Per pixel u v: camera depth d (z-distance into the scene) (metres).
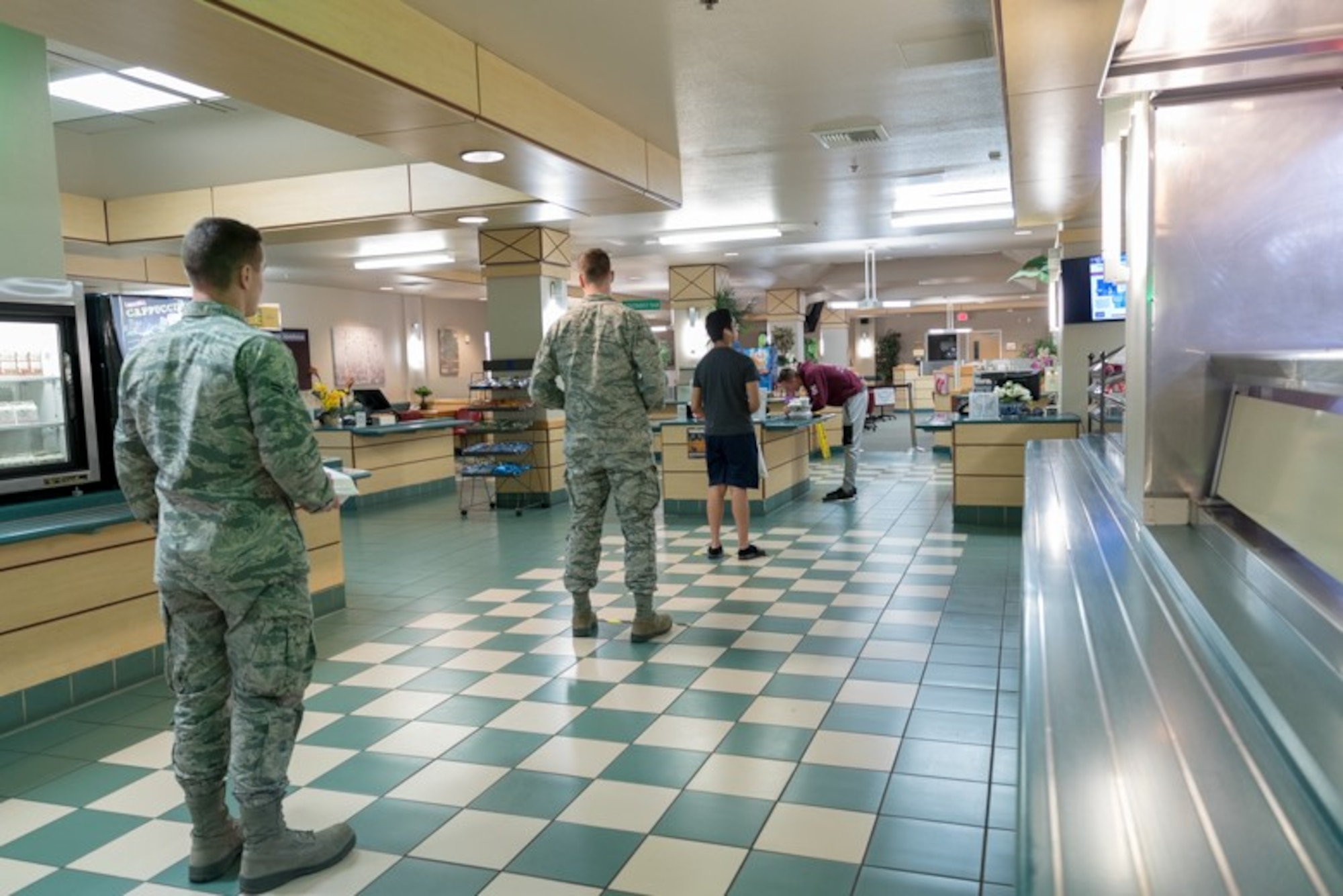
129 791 3.01
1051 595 2.17
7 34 4.06
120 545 4.05
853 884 2.28
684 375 15.55
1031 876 0.97
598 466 4.30
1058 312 9.74
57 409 4.00
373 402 12.62
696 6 4.20
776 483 8.44
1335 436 1.83
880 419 20.56
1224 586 2.06
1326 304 2.75
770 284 19.45
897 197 9.48
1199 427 2.84
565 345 4.32
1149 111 2.80
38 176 4.19
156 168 7.67
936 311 32.59
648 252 13.79
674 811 2.69
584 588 4.46
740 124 6.33
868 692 3.61
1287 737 1.25
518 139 5.05
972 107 6.02
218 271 2.34
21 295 3.82
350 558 6.99
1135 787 1.18
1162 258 2.83
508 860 2.46
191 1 3.10
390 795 2.86
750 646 4.26
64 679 3.80
